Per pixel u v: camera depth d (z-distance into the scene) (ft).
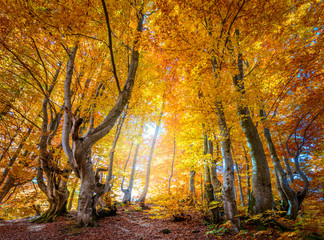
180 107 30.91
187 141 34.58
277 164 23.32
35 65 22.62
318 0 21.35
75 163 20.76
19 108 29.09
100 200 28.73
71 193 44.57
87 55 23.53
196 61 23.07
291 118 28.04
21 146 26.53
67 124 21.40
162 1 15.76
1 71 22.74
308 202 26.86
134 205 37.63
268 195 18.63
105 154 42.01
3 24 17.10
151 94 33.65
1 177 25.63
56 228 20.31
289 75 25.46
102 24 16.69
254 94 21.06
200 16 19.99
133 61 21.99
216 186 22.85
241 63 24.00
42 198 36.78
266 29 21.80
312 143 28.76
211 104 20.13
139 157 66.49
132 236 17.87
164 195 26.18
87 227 19.88
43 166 25.46
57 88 29.07
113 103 26.05
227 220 16.87
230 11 20.62
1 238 17.75
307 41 23.35
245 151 32.09
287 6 19.38
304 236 13.99
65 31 15.39
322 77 25.76
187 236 17.01
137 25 22.04
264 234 15.30
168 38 19.44
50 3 13.89
